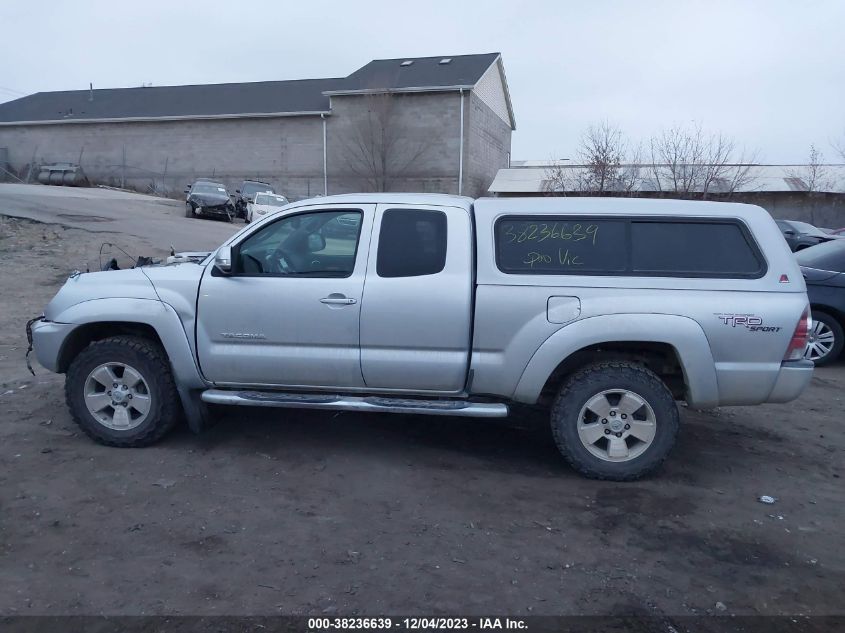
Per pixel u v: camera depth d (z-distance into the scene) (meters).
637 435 5.10
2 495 4.69
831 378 8.50
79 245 15.65
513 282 5.04
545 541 4.28
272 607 3.55
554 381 5.39
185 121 39.41
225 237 20.08
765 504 4.88
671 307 4.91
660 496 4.96
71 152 41.91
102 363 5.50
